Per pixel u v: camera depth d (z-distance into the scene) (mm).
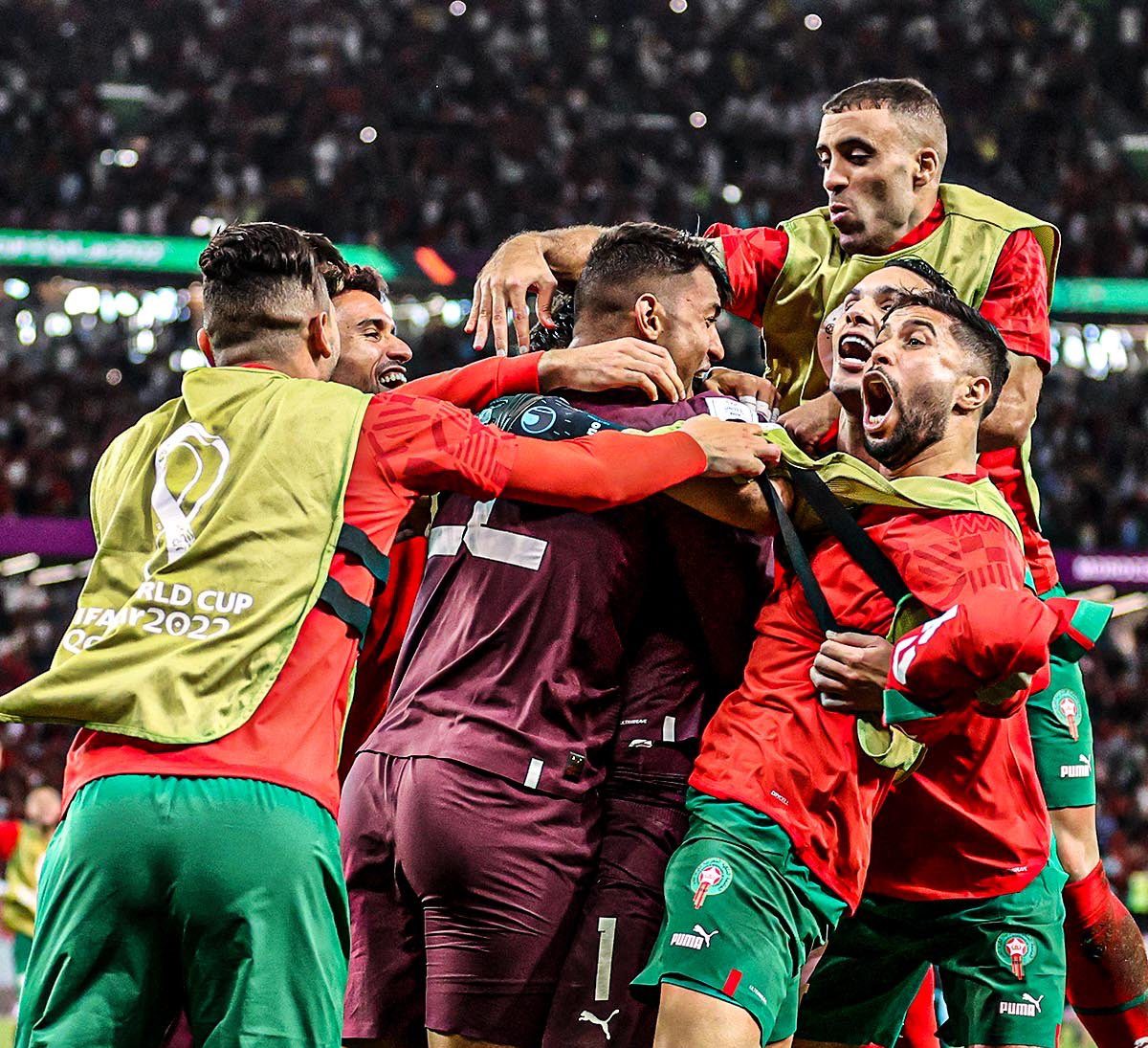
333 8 25750
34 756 17656
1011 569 3008
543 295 3961
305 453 2869
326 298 3178
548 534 3186
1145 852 17844
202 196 22578
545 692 3133
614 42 26125
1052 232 4129
